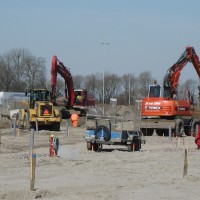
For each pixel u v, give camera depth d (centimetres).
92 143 3053
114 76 13175
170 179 1892
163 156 2728
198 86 5141
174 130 4691
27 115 5066
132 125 3061
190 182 1808
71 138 4194
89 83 13312
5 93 9344
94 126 3059
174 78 4844
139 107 3148
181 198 1495
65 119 6384
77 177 1930
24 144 3544
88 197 1480
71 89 6309
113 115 3119
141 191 1606
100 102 13138
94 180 1855
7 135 4409
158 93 4794
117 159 2556
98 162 2412
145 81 12850
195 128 4925
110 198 1467
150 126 4697
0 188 1639
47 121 4988
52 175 1983
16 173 2036
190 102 5012
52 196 1499
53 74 5788
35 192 1519
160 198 1491
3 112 7188
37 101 5147
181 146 3566
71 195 1513
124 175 1997
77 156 2656
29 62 12131
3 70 11981
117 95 13150
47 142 3756
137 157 2662
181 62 4916
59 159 2514
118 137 3017
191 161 2509
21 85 11975
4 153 2953
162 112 4644
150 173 2062
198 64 5019
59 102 6350
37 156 2669
